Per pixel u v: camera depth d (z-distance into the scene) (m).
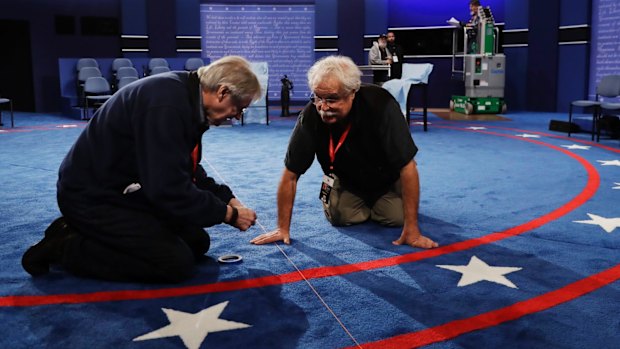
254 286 2.64
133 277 2.64
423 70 8.73
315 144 3.17
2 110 13.39
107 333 2.17
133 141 2.48
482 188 4.77
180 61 12.94
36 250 2.70
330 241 3.32
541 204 4.20
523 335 2.14
